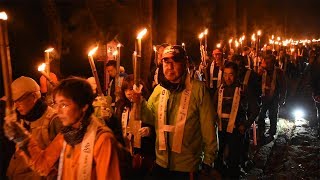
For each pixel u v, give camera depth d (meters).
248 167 7.55
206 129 3.95
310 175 7.37
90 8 8.77
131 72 9.94
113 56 8.23
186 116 3.97
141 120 4.13
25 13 7.12
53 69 7.53
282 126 11.92
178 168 4.01
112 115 3.97
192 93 3.98
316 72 9.23
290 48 22.14
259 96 6.63
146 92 5.03
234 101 6.10
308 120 12.89
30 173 3.45
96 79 3.77
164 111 4.04
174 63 3.93
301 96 17.28
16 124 2.69
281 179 7.12
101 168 2.68
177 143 3.97
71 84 2.66
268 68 9.52
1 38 2.34
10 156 4.58
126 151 3.55
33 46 7.25
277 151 9.05
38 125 3.37
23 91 3.29
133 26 9.77
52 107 3.66
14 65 6.88
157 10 11.51
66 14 8.38
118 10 9.38
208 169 4.18
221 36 19.50
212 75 8.36
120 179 2.74
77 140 2.71
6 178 4.53
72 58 8.48
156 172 4.14
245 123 6.22
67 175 2.77
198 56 14.49
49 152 2.88
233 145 6.16
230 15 20.19
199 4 16.09
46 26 7.52
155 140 4.41
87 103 2.70
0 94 5.62
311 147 9.36
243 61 6.72
